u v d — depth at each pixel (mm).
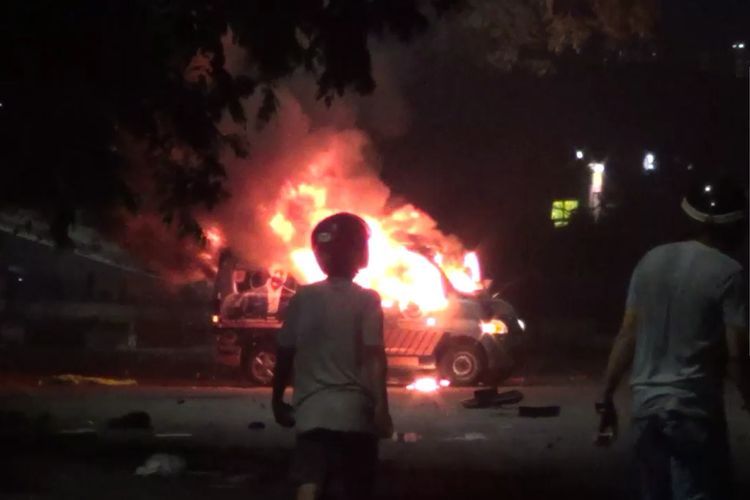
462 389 23766
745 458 15523
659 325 7453
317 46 13836
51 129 13992
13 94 13844
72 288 42688
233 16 13625
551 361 32594
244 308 24250
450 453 15578
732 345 7359
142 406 20312
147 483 12938
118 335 37469
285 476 13383
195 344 37344
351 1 13609
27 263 42500
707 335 7391
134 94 13867
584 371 29594
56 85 13711
